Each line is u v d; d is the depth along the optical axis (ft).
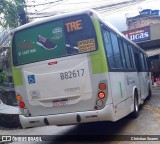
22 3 45.73
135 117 30.07
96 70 20.24
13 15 45.16
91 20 20.66
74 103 20.67
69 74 20.75
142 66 42.14
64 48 21.12
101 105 20.10
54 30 21.48
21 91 22.34
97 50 20.29
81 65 20.53
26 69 22.09
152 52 83.25
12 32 22.72
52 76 21.20
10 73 54.49
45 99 21.43
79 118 20.35
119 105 22.49
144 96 41.09
